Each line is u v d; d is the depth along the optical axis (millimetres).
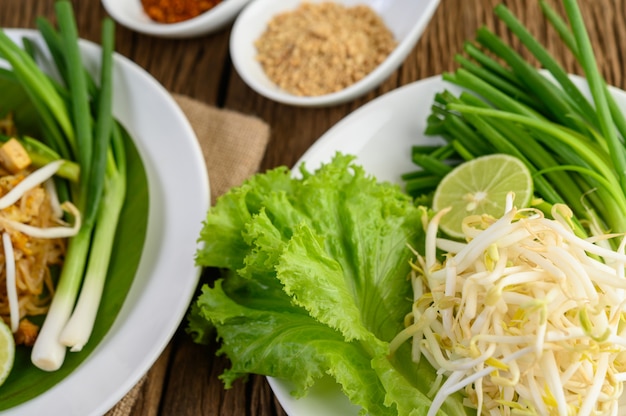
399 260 498
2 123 582
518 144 521
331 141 542
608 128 497
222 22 630
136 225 547
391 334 490
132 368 496
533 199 498
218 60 635
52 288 552
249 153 584
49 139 573
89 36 655
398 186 526
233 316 479
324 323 462
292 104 584
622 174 494
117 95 578
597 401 458
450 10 627
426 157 535
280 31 620
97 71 593
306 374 461
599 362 451
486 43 550
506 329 455
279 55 609
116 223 552
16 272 539
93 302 527
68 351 519
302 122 603
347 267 488
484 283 457
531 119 511
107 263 541
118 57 584
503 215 486
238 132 590
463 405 471
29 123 590
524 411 448
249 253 485
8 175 559
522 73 534
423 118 552
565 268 458
